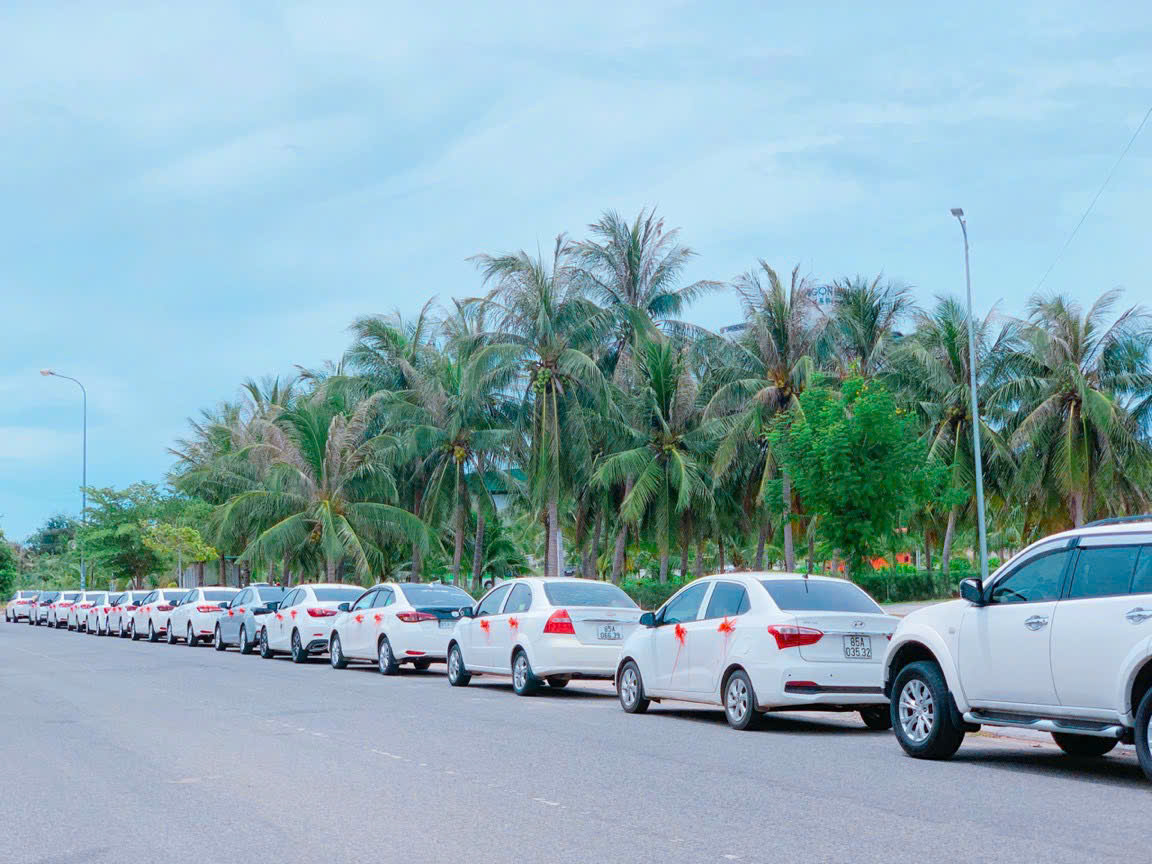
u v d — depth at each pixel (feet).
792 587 43.65
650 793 28.94
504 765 33.83
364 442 149.59
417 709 50.49
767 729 43.34
